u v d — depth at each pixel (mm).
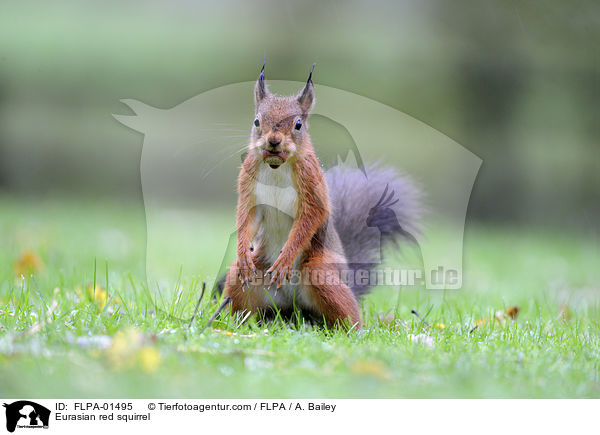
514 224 20984
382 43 22422
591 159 21578
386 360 6234
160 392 5344
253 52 22797
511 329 8156
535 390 5863
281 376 5805
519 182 21125
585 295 12664
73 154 21984
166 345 6297
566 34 22219
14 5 24531
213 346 6402
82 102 22375
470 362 6344
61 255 13031
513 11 22391
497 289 12250
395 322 8336
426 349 6766
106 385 5324
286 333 7211
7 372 5469
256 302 8289
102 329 6887
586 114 21750
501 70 21609
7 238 14773
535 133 21547
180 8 25672
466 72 21578
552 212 21203
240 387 5469
